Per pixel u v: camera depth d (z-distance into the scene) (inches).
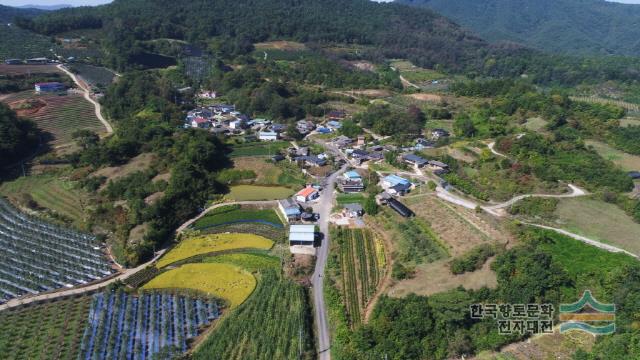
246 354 3068.4
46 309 3533.5
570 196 4864.7
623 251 3870.6
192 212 5034.5
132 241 4431.6
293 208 4968.0
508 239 4065.0
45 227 4773.6
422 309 3132.4
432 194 5142.7
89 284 3900.1
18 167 6033.5
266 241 4554.6
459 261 3668.8
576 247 3924.7
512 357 2957.7
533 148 5728.3
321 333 3309.5
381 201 5049.2
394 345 2982.3
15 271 4018.2
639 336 2849.4
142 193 5103.3
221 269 4131.4
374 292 3695.9
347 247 4370.1
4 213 5049.2
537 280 3275.1
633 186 4950.8
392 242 4392.2
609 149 6048.2
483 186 5172.2
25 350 3085.6
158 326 3380.9
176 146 5900.6
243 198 5398.6
